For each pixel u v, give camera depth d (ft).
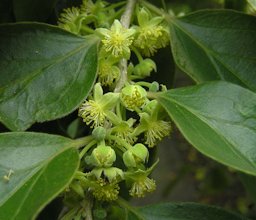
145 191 0.69
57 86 0.72
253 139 0.65
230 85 0.69
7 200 0.58
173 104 0.68
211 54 0.83
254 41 0.83
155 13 0.83
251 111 0.68
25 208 0.56
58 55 0.74
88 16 0.81
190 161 2.50
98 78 0.78
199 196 2.72
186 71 0.80
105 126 0.69
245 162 0.60
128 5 0.82
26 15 0.89
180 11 1.22
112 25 0.77
